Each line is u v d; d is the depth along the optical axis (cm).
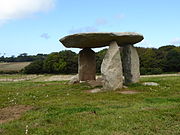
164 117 970
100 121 942
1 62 10575
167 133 810
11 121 1059
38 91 1897
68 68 6238
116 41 1916
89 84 2041
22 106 1373
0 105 1431
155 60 5672
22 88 2191
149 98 1428
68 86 2084
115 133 815
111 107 1197
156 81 2177
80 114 1058
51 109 1209
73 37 1855
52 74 6306
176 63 5478
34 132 870
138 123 907
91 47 2206
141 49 6397
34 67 6794
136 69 2075
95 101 1388
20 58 11825
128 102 1343
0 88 2214
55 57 6431
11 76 5966
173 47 6631
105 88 1783
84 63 2261
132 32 1877
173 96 1516
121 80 1827
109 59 1803
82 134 818
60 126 916
